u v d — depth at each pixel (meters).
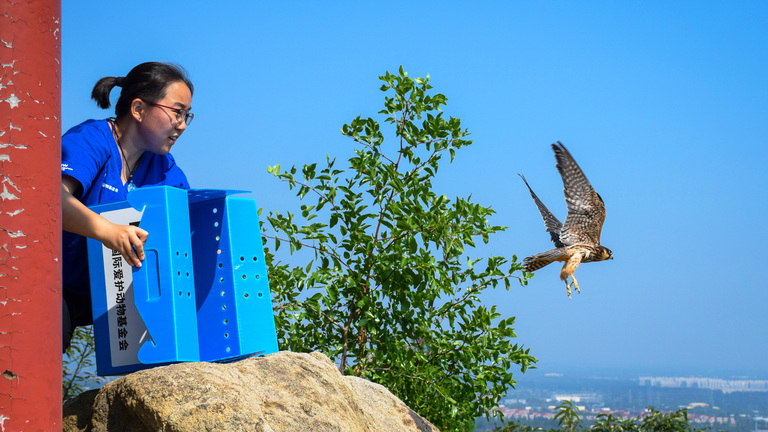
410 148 7.27
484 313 7.09
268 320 4.22
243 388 3.36
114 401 3.34
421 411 7.04
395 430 4.75
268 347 4.18
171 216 3.58
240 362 3.72
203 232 4.16
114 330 3.63
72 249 3.82
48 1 2.77
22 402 2.62
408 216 6.97
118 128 4.01
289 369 3.77
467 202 7.01
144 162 4.23
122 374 3.68
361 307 7.04
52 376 2.73
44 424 2.68
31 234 2.68
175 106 3.98
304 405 3.61
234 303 4.06
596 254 6.19
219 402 3.17
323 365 3.94
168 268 3.54
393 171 7.05
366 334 7.21
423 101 7.30
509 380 7.18
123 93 3.98
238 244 4.15
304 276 7.18
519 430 10.05
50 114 2.76
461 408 7.09
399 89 7.29
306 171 7.21
